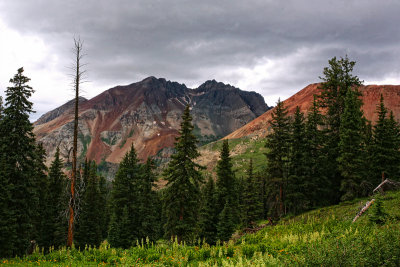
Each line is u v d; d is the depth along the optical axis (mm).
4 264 15344
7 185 22781
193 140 28703
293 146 36656
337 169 34000
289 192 35125
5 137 23562
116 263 14492
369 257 8289
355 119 33062
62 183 34500
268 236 20641
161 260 13633
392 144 35500
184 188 27516
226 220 32531
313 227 20812
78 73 19891
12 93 24016
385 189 27625
